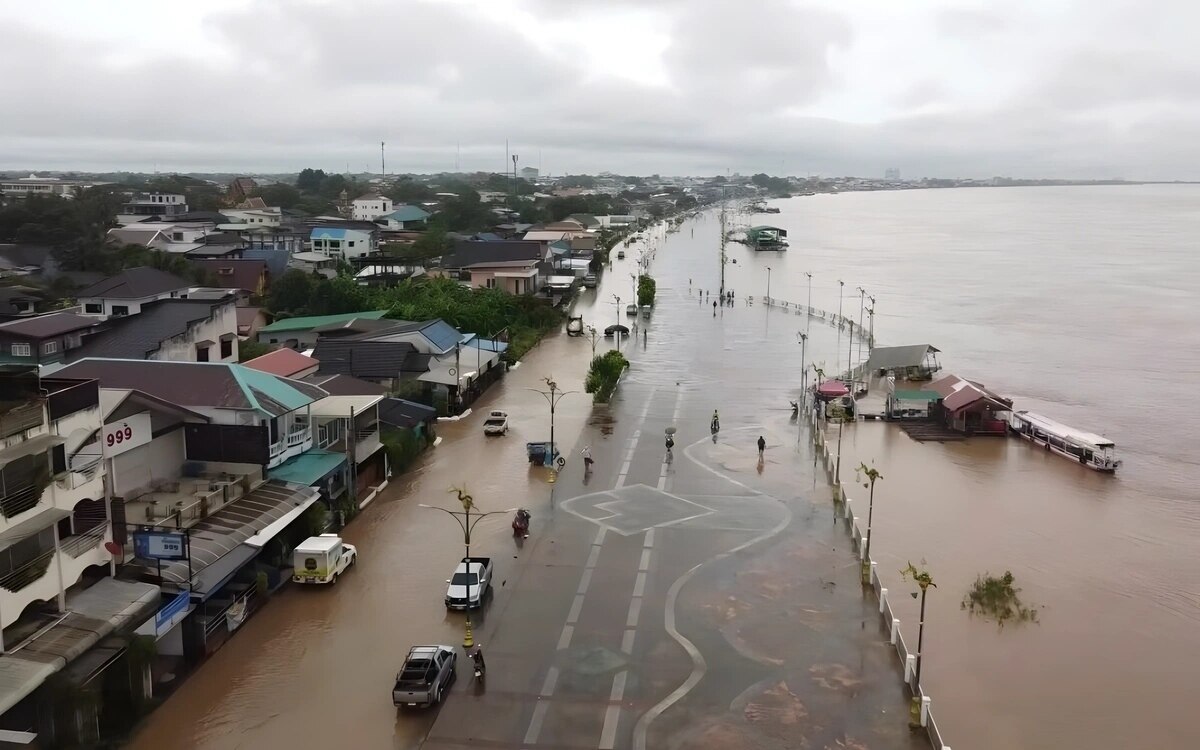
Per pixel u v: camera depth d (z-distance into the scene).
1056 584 44.44
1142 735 32.22
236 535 38.78
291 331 90.19
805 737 30.69
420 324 85.56
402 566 44.75
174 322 69.31
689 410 77.31
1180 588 44.25
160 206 196.12
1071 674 36.12
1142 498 57.25
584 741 30.36
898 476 61.00
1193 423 75.75
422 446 64.12
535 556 46.09
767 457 64.00
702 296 152.25
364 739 30.50
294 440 48.72
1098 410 79.94
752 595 41.69
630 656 36.00
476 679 33.84
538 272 146.88
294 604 40.53
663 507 53.38
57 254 116.00
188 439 44.50
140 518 38.16
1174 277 176.88
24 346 60.38
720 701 32.81
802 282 172.25
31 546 29.66
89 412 33.09
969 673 35.88
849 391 79.25
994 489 58.62
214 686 33.66
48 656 28.06
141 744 30.03
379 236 183.12
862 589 42.56
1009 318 129.25
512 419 74.00
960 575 45.12
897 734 30.95
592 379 78.25
